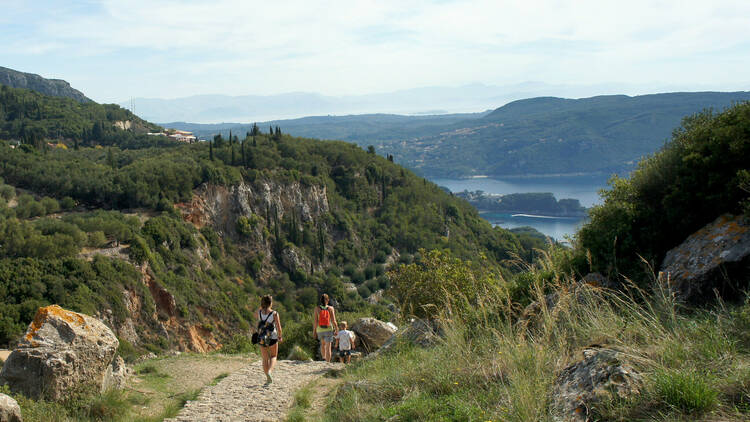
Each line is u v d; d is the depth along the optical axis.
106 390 8.34
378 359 8.73
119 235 59.06
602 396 3.53
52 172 75.12
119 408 7.76
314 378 8.78
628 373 3.66
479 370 5.32
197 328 59.91
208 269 72.44
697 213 7.23
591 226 8.68
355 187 114.88
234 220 87.94
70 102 182.75
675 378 3.41
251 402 7.39
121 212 71.50
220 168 89.88
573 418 3.51
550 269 8.69
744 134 6.73
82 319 8.42
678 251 6.71
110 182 74.38
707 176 7.13
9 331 37.31
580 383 3.90
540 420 3.67
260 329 8.61
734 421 2.96
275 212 92.94
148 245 62.09
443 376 5.53
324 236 99.75
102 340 8.38
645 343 4.46
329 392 7.45
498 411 4.10
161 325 53.09
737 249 5.78
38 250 48.19
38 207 62.91
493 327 6.38
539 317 6.20
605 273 7.78
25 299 41.34
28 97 169.88
